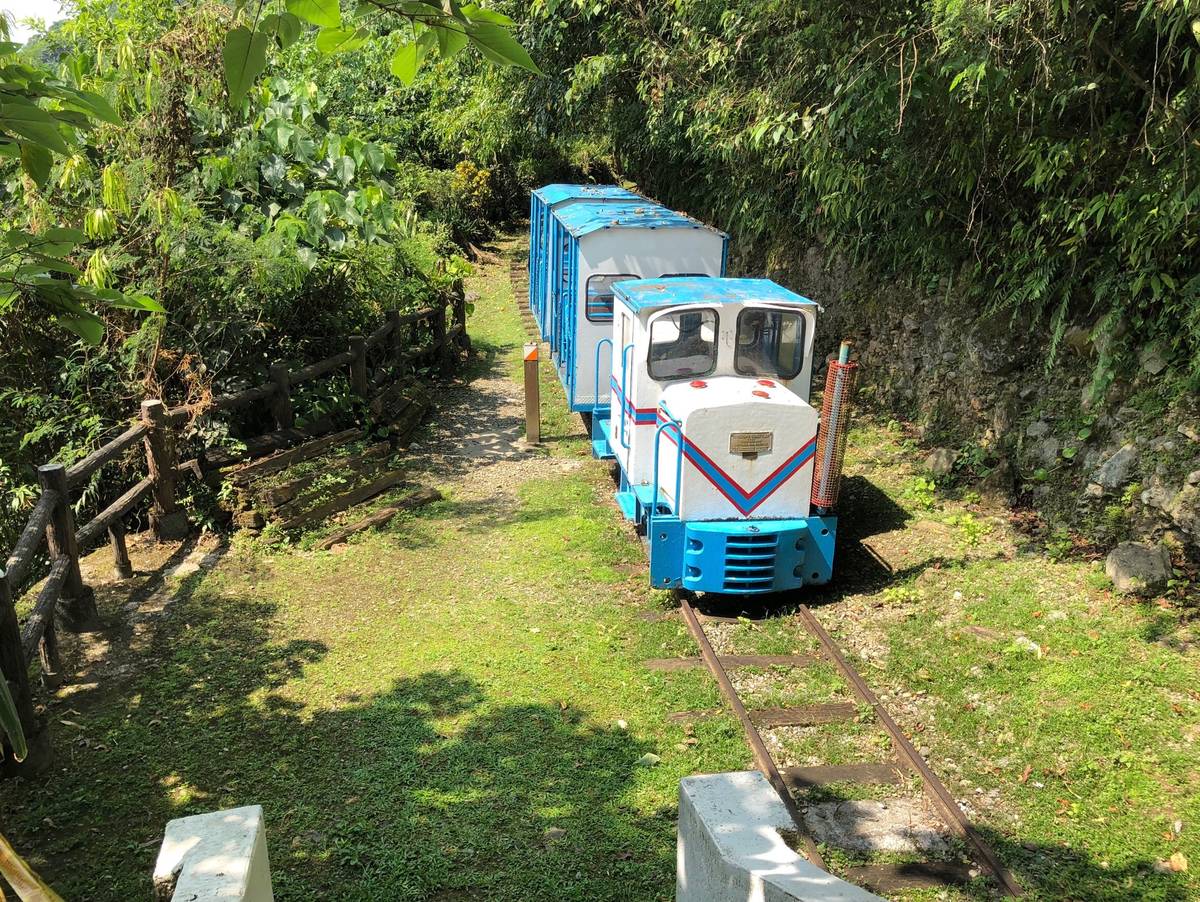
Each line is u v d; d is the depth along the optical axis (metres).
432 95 24.91
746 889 3.20
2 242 3.11
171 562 8.96
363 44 2.74
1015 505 9.52
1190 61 6.79
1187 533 7.63
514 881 5.02
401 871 5.06
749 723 6.43
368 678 7.05
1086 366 9.13
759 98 10.87
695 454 7.96
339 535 9.53
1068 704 6.50
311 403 11.16
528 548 9.45
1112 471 8.36
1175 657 6.80
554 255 13.84
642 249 11.23
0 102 2.48
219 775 5.89
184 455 9.81
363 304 13.27
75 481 7.49
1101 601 7.64
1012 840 5.35
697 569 8.00
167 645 7.48
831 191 11.24
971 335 10.60
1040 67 7.21
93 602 7.73
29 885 2.18
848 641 7.62
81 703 6.68
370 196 11.02
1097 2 6.73
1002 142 8.29
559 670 7.20
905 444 11.38
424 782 5.83
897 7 8.21
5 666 5.64
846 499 10.30
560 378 13.89
